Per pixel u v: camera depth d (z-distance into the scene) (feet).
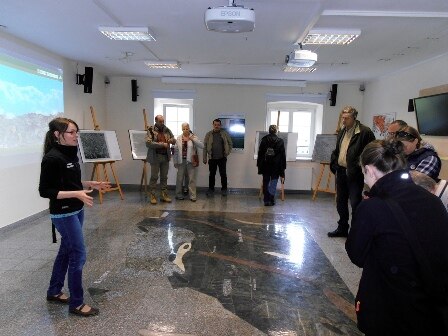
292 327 7.31
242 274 9.87
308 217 16.48
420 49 13.65
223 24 8.28
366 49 13.84
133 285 9.04
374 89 21.20
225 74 20.76
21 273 9.50
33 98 14.53
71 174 7.02
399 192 3.92
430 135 13.96
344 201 13.10
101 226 14.12
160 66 18.35
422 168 7.89
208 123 22.97
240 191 23.18
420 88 16.11
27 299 8.13
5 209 13.00
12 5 9.78
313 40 12.26
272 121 24.14
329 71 18.70
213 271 10.03
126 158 23.27
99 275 9.57
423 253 3.61
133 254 11.16
